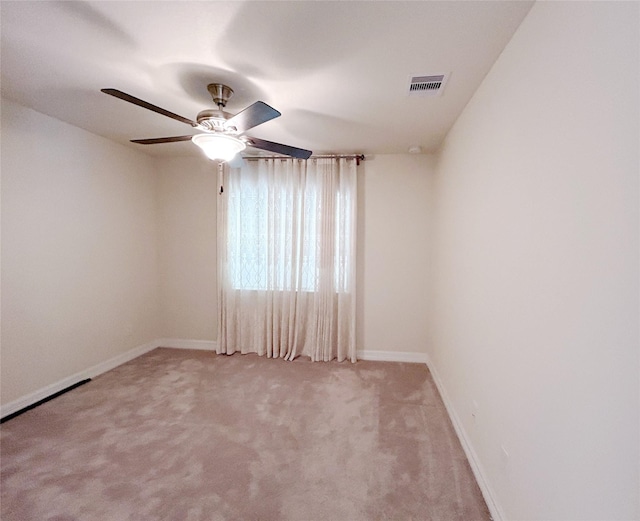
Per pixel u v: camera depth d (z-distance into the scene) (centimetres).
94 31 149
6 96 222
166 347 399
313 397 269
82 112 250
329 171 348
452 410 237
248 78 188
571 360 99
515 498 134
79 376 293
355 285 353
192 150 357
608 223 83
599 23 87
